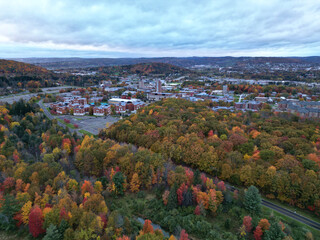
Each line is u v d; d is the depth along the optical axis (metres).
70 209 93.94
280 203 117.38
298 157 134.50
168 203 112.25
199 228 98.69
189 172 124.62
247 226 96.69
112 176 124.44
